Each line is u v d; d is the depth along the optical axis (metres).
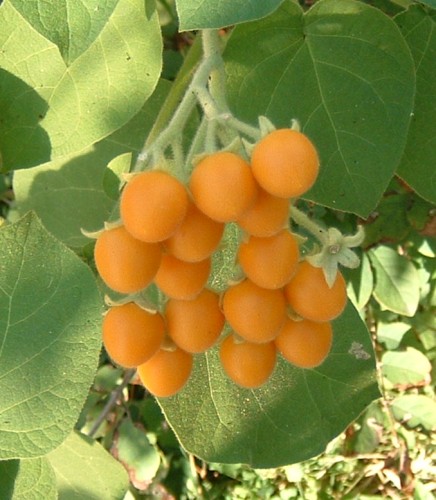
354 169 0.28
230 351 0.24
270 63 0.28
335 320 0.31
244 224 0.21
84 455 0.34
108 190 0.32
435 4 0.24
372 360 0.31
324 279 0.23
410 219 0.39
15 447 0.25
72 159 0.34
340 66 0.28
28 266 0.24
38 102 0.27
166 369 0.24
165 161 0.21
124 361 0.23
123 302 0.23
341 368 0.31
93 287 0.25
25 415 0.25
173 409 0.29
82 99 0.28
